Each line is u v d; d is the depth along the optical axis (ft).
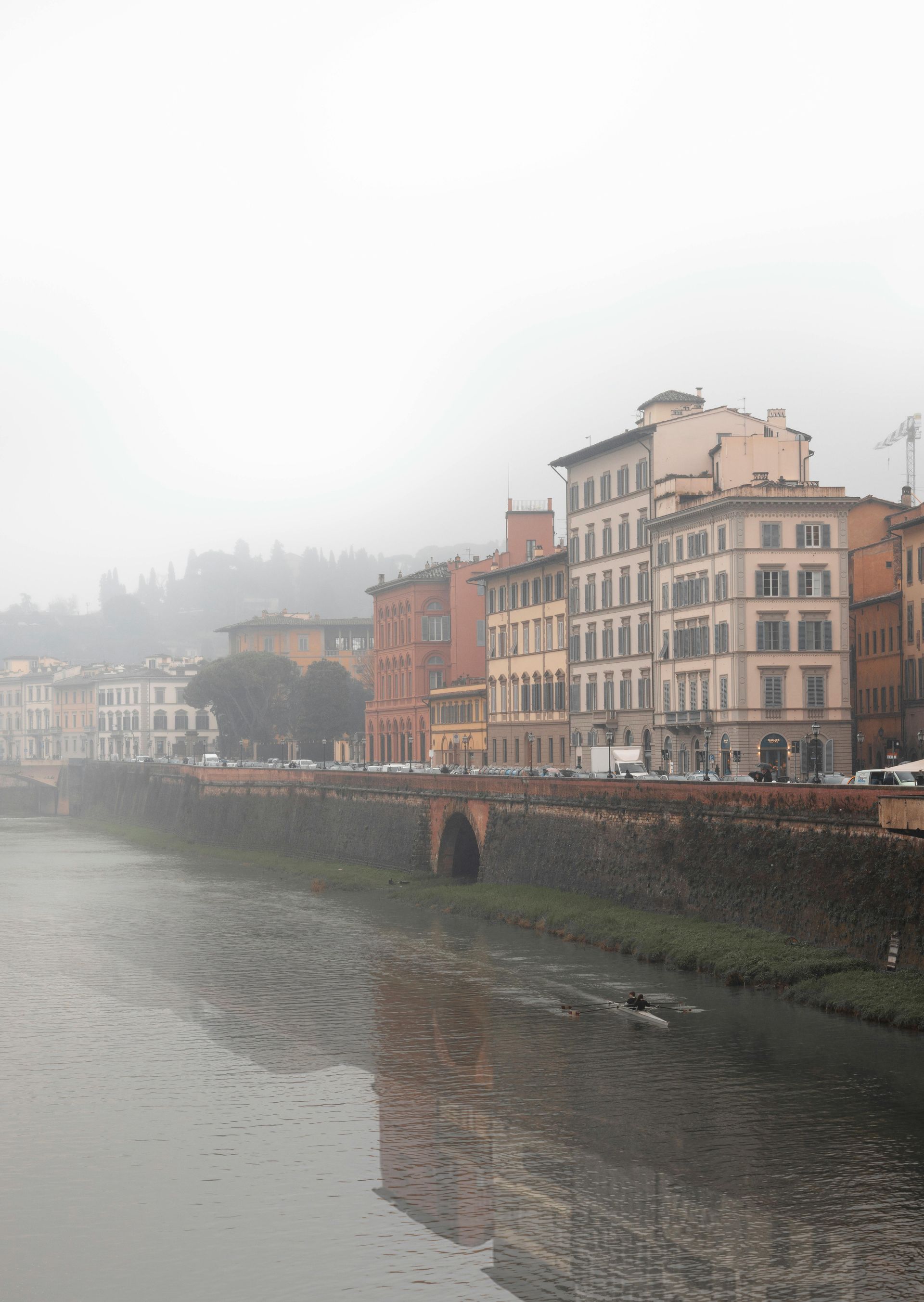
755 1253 134.51
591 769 429.79
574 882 313.53
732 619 374.02
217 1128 175.11
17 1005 245.24
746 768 370.94
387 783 422.82
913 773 279.69
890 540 425.69
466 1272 132.57
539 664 506.89
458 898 338.13
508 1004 233.14
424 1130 172.14
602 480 456.04
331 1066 201.05
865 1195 147.54
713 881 266.16
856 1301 125.18
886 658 422.82
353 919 333.42
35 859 521.65
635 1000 221.46
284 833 498.28
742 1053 196.13
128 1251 138.92
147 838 607.78
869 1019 208.13
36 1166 162.50
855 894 227.61
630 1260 134.10
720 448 399.24
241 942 307.37
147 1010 240.32
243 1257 136.87
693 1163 157.48
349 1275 132.77
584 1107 177.58
